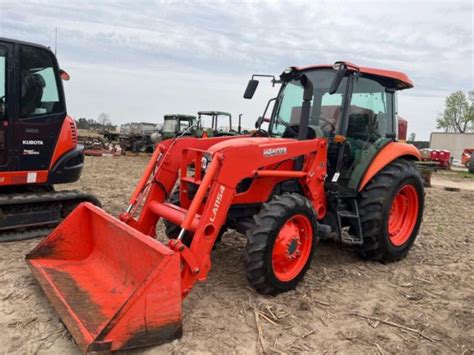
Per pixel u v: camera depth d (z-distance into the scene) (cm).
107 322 270
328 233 441
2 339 301
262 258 369
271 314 353
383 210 479
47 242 394
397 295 414
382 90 524
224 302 371
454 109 5619
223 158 353
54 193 548
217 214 349
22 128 505
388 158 492
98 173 1308
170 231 445
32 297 364
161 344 298
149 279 281
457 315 377
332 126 474
